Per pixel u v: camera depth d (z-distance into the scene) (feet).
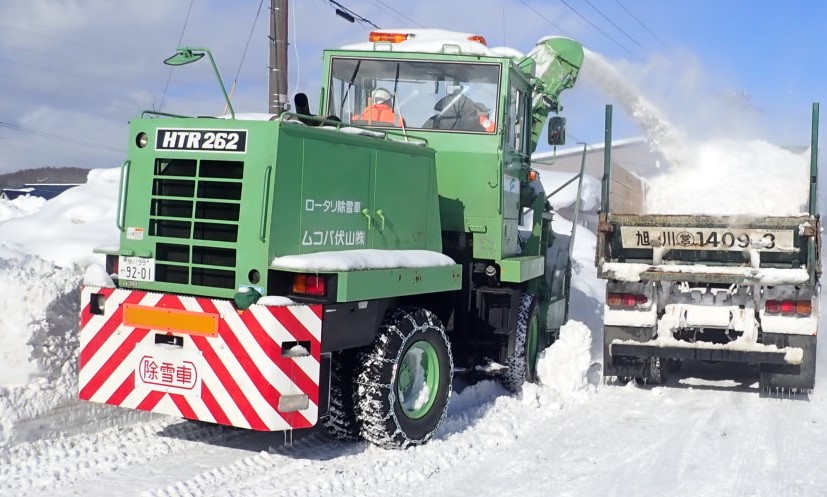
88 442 16.98
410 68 22.58
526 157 25.23
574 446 18.56
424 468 16.28
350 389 17.46
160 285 16.35
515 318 22.86
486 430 19.57
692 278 24.07
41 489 14.25
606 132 25.53
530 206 26.04
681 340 24.62
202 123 15.87
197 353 15.31
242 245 15.46
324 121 16.75
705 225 24.48
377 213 18.04
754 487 15.78
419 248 19.66
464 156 22.00
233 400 15.05
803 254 24.62
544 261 26.30
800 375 23.94
